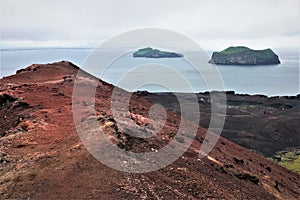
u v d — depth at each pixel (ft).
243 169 70.95
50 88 83.76
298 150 236.63
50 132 53.47
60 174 40.57
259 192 58.18
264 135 269.23
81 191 37.83
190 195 42.98
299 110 358.84
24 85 85.40
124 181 40.14
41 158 43.83
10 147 49.21
